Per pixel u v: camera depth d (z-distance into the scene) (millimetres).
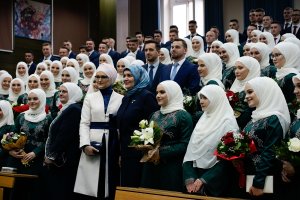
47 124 4938
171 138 3832
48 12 13438
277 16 11984
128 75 4402
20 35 12805
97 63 9617
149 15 13844
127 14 14000
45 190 4727
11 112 5473
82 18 14266
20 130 5023
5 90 7789
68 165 4641
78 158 4672
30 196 4734
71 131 4637
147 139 3676
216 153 3344
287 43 4605
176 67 5645
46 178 4727
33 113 5059
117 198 3445
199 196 3072
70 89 4945
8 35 12555
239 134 3299
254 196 3297
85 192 4344
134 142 3729
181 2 13867
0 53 12398
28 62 10883
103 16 14273
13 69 12648
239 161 3342
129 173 4195
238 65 4551
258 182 3188
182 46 5602
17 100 7035
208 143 3525
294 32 8867
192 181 3506
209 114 3654
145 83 4453
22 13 12852
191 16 13703
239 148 3223
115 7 14188
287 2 11836
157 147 3732
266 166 3203
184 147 3777
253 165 3312
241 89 4520
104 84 4535
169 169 3783
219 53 6184
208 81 4770
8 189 4355
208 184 3406
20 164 4883
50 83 6625
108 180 4332
